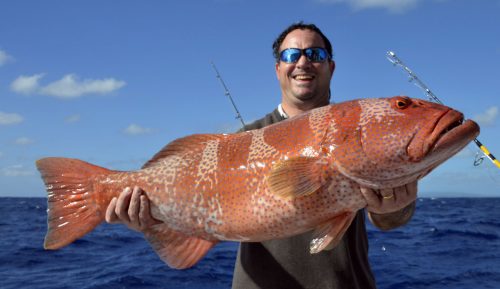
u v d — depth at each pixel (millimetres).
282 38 1506
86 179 1370
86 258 4059
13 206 18578
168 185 1292
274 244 1297
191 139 1340
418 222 7852
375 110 1142
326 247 1105
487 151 1907
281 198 1152
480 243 4809
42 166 1392
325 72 1466
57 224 1362
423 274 3234
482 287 2898
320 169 1128
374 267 3488
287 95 1483
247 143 1253
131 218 1303
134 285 2941
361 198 1126
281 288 1271
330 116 1174
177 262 1308
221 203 1233
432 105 1124
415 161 1082
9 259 3980
